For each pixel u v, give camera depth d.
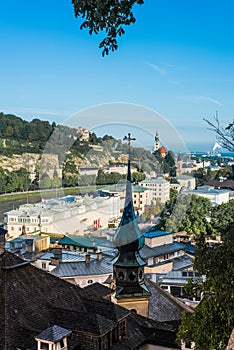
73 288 27.58
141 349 27.41
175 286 55.72
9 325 23.11
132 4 11.60
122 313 25.73
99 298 27.42
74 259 60.50
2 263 25.78
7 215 95.94
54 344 21.66
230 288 19.41
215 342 20.03
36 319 24.05
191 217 103.88
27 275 26.25
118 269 35.50
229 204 103.94
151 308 38.41
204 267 20.84
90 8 11.55
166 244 73.38
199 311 21.27
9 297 24.22
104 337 23.81
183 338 21.83
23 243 73.12
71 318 24.14
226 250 20.33
